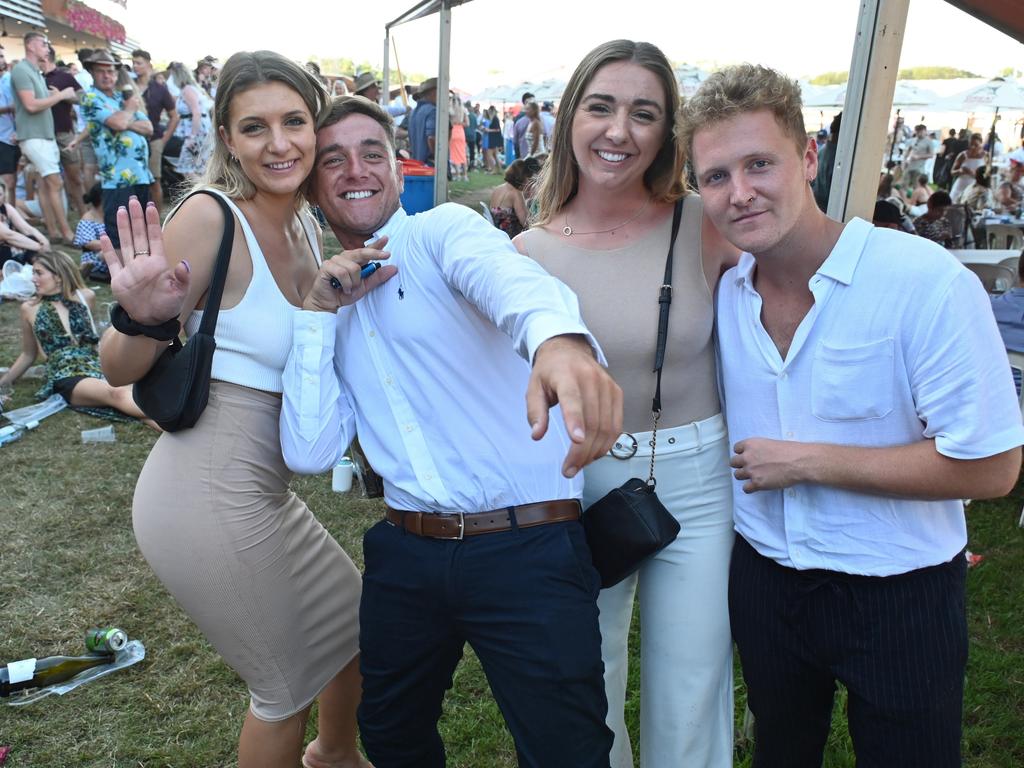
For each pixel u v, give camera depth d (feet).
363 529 12.64
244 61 5.43
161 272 5.07
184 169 36.14
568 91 5.88
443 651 5.49
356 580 6.89
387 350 5.32
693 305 5.63
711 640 5.81
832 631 4.98
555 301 4.34
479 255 4.80
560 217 6.32
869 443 4.78
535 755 5.10
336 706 7.07
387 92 43.34
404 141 36.42
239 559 5.85
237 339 5.71
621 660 6.33
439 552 5.13
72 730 8.43
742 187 4.54
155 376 5.57
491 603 5.02
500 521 5.07
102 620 10.24
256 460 5.90
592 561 5.46
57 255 17.49
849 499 4.85
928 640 4.77
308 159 5.57
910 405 4.67
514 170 22.26
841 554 4.88
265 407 5.90
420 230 5.28
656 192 5.97
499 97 79.97
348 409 5.64
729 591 5.68
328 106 5.66
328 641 6.59
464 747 8.21
